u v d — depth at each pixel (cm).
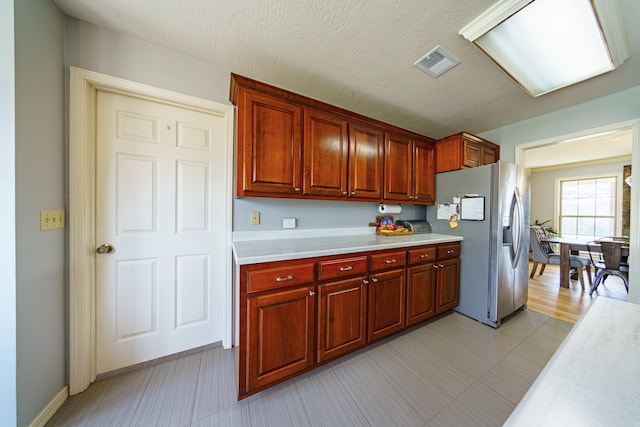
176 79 156
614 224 454
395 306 187
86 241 136
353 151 202
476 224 229
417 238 222
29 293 107
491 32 130
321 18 127
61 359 126
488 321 216
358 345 165
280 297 135
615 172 450
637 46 141
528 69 159
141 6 121
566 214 516
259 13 124
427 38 140
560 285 334
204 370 152
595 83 183
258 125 157
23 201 104
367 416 120
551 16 118
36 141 110
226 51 156
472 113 239
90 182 138
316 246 167
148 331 157
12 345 100
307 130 177
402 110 233
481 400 130
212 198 176
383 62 163
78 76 130
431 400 130
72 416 118
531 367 157
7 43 99
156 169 158
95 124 142
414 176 249
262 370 130
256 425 114
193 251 170
